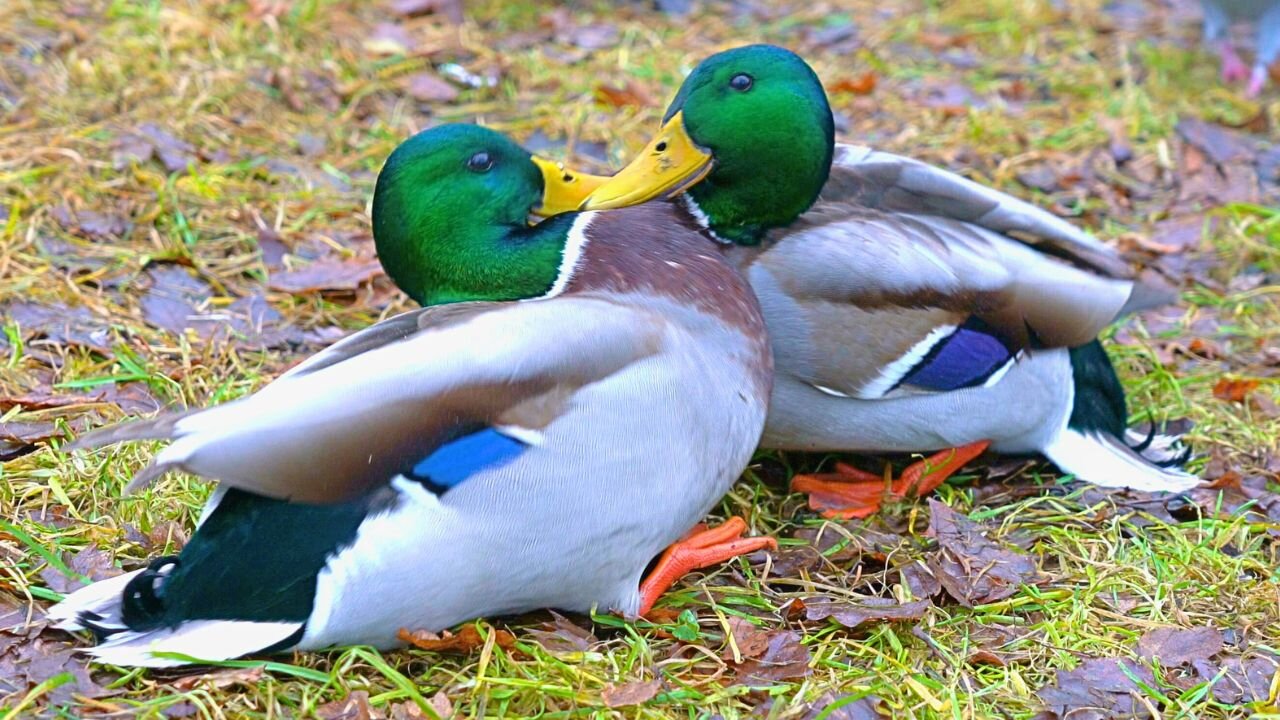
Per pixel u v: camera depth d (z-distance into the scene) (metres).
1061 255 7.48
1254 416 8.06
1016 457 7.60
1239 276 9.59
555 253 6.08
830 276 6.68
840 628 6.13
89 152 9.47
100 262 8.51
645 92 11.11
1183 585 6.53
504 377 5.23
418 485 5.12
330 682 5.37
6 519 6.31
